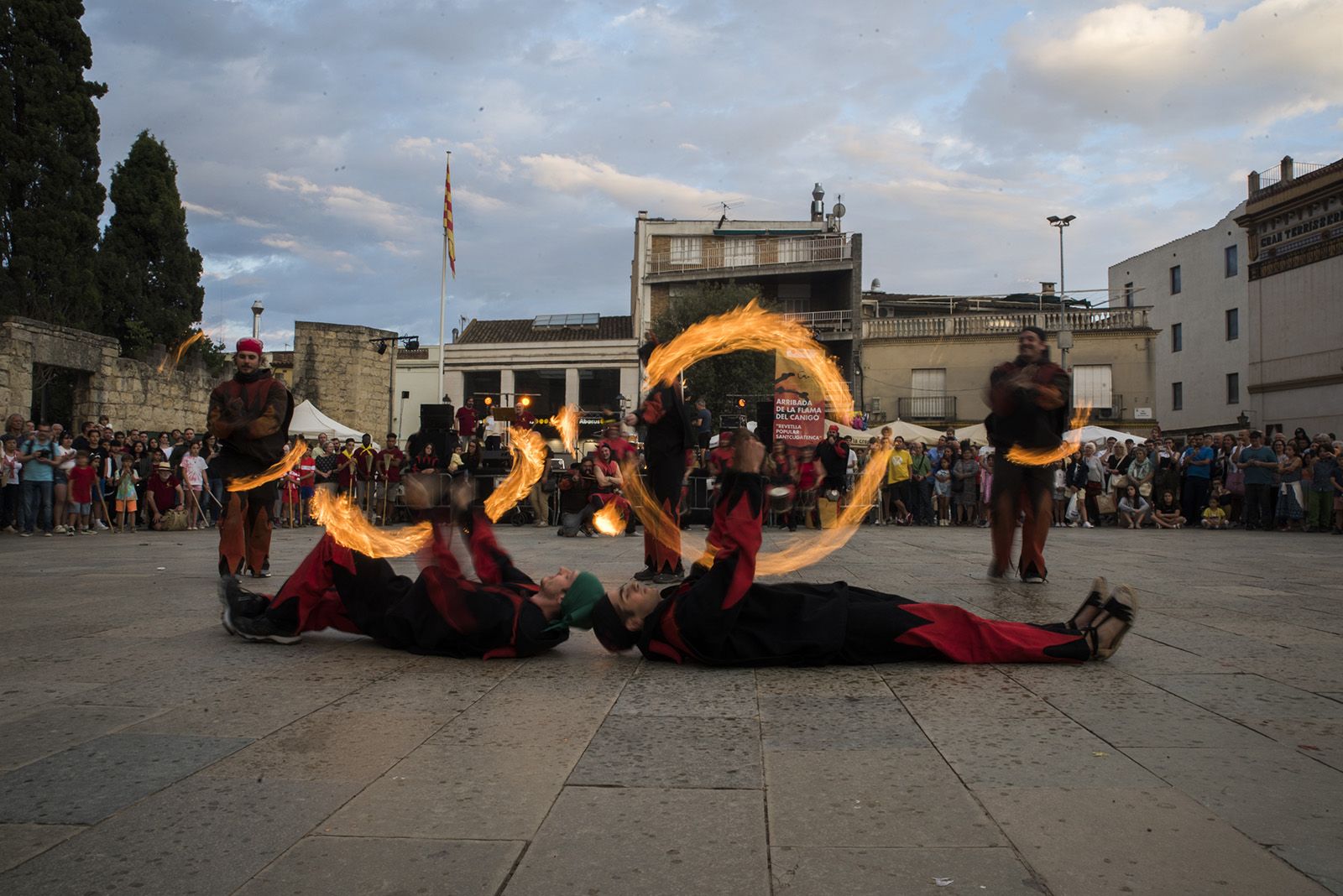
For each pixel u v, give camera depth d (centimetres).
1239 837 210
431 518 414
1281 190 3284
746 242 4209
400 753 275
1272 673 380
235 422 677
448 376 4334
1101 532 1641
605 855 202
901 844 207
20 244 2031
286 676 382
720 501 402
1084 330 3616
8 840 212
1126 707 325
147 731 300
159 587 698
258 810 230
